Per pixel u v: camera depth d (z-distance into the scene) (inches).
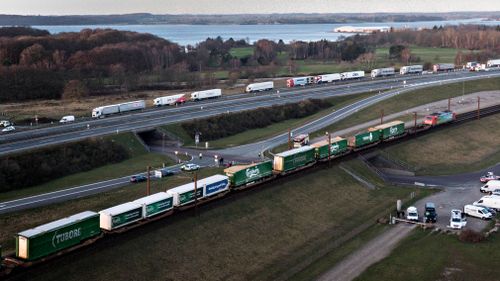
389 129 4857.3
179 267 2623.0
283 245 3004.4
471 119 5920.3
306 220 3309.5
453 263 2810.0
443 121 5531.5
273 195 3447.3
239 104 6520.7
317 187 3735.2
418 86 7386.8
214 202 3176.7
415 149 4906.5
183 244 2768.2
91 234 2573.8
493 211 3496.6
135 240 2677.2
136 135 4950.8
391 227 3297.2
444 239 3100.4
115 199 3329.2
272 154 4564.5
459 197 3868.1
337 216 3459.6
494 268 2753.4
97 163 4377.5
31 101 7219.5
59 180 3969.0
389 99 6584.6
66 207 3211.1
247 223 3093.0
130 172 4077.3
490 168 4724.4
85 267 2434.8
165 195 2942.9
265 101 6742.1
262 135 5418.3
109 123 5344.5
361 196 3828.7
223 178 3275.1
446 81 7810.0
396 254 2923.2
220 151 4790.8
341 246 3041.3
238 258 2797.7
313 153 4001.0
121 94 7751.0
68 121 5477.4
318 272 2733.8
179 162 4392.2
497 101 6820.9
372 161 4591.5
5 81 7480.3
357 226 3334.2
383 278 2674.7
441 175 4471.0
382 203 3742.6
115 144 4640.8
